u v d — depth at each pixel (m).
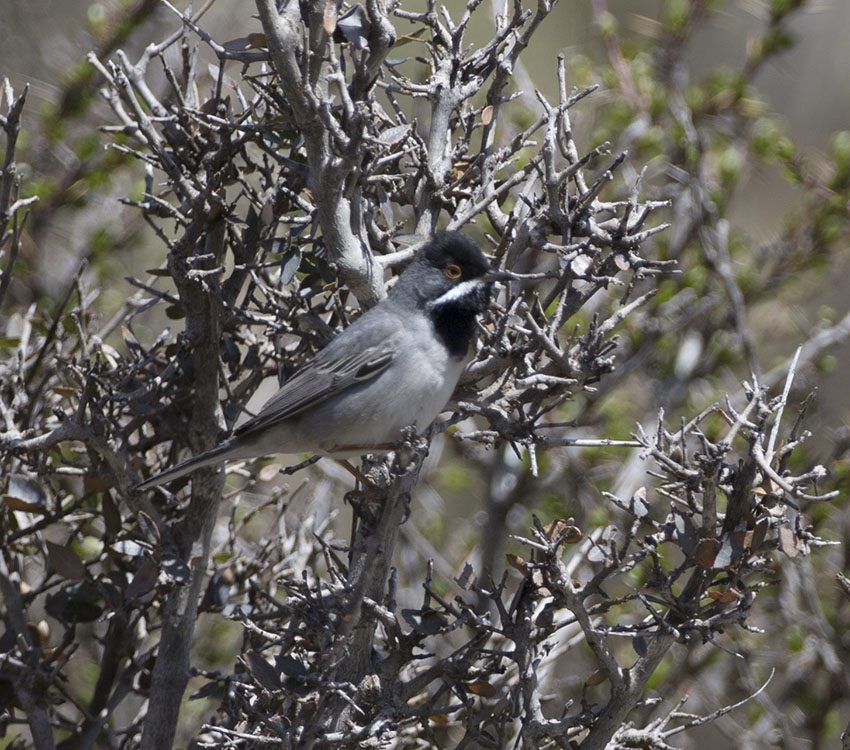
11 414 9.85
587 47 19.09
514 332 9.59
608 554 8.12
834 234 15.24
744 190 19.75
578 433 15.45
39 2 17.02
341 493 15.58
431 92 9.40
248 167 9.67
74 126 15.22
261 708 8.38
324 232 8.44
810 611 12.80
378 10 8.18
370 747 8.12
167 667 9.14
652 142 15.32
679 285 15.19
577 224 8.94
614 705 8.06
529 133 9.72
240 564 10.81
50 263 15.16
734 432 7.75
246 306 9.89
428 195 9.47
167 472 8.81
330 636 8.26
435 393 9.01
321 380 8.98
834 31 20.48
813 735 12.75
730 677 14.12
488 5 19.84
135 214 14.91
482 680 8.91
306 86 7.93
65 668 12.64
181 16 8.41
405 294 9.09
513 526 15.58
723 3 17.09
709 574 7.93
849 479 13.06
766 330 16.64
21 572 11.41
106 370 9.88
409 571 14.55
